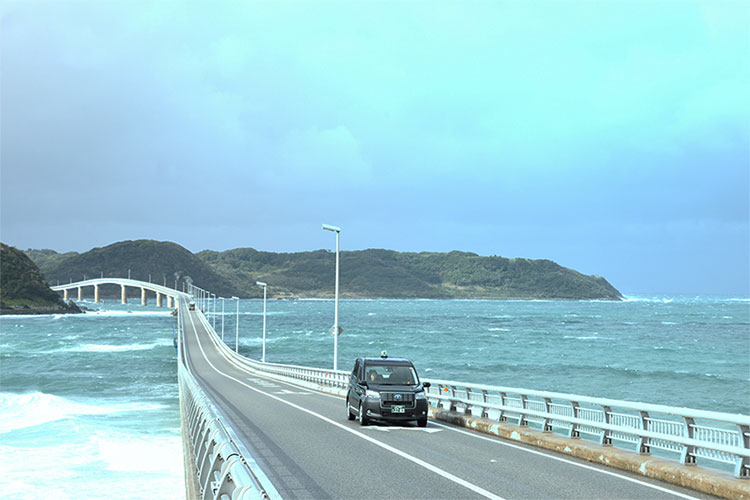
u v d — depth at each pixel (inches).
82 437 1368.1
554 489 433.1
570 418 620.4
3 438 1392.7
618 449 548.7
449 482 458.6
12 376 3255.4
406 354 4325.8
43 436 1403.8
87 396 2353.6
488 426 749.9
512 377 2987.2
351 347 5083.7
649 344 5044.3
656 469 472.4
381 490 432.5
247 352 4741.6
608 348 4694.9
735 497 396.8
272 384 1982.0
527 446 644.7
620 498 404.8
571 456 582.2
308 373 1846.7
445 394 943.7
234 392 1563.7
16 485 954.7
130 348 5044.3
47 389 2655.0
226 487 264.8
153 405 2023.9
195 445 502.3
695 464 465.4
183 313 7514.8
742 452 409.1
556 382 2780.5
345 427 800.9
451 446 641.0
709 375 2982.3
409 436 717.9
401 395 803.4
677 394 2383.1
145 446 1259.8
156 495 901.2
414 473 494.3
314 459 559.8
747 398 2266.2
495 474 490.0
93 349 4982.8
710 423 1715.1
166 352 4608.8
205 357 3629.4
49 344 5502.0
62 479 997.2
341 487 442.6
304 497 411.8
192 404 652.1
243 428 787.4
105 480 984.3
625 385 2662.4
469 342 5369.1
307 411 1026.1
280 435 721.6
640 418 530.0
